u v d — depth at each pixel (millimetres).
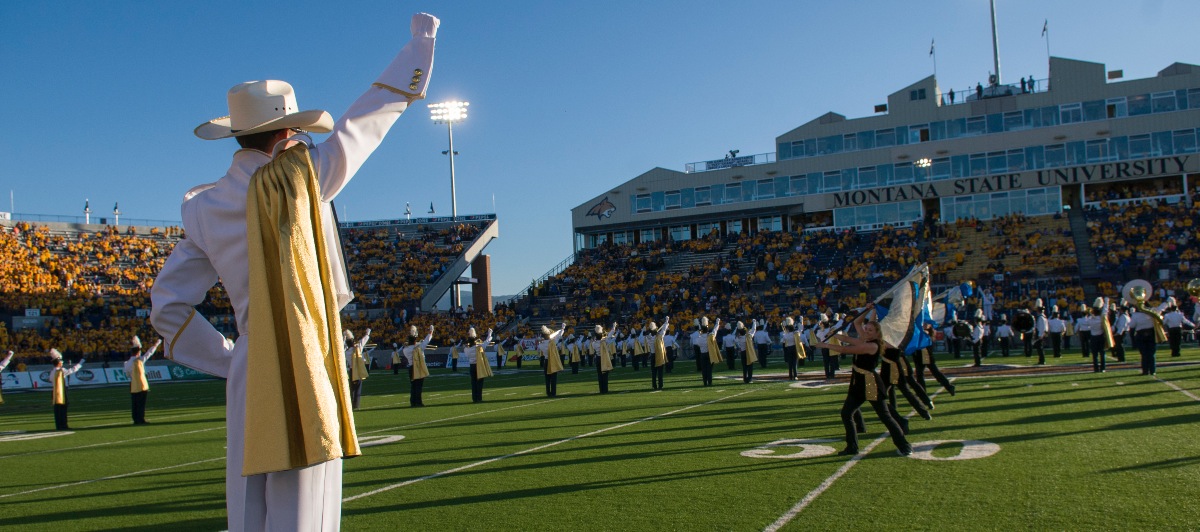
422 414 16547
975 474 7277
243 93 2627
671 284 48219
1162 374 17516
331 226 2752
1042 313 24453
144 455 11641
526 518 6367
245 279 2555
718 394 18000
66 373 16422
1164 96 47156
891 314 11266
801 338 29281
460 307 55500
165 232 52594
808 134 53438
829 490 6863
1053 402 12828
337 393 2547
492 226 56906
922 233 47469
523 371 37281
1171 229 41969
